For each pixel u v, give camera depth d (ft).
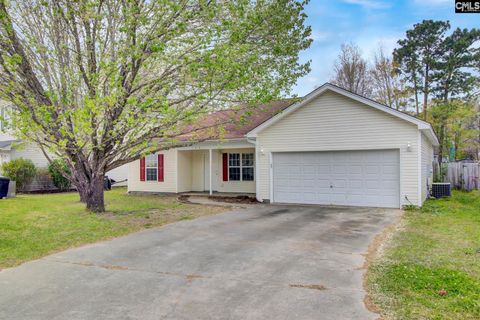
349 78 108.37
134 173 62.28
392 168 40.55
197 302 14.05
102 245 23.68
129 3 29.17
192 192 59.52
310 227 29.86
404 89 97.71
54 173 63.21
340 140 42.93
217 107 33.78
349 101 42.37
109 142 33.60
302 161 45.62
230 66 27.81
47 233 26.73
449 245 22.63
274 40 32.71
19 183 60.80
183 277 17.10
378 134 40.91
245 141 51.26
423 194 43.04
